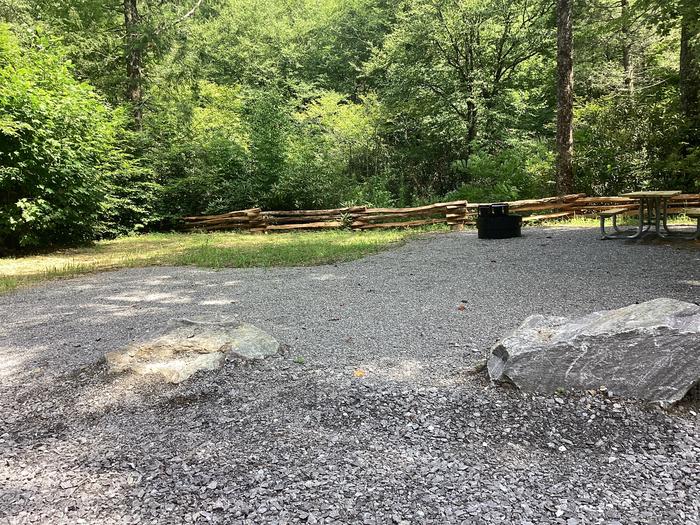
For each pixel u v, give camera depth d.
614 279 5.95
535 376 3.03
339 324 4.67
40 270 8.51
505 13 18.66
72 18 15.96
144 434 2.84
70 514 2.18
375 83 27.12
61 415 3.09
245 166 16.45
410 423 2.82
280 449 2.63
